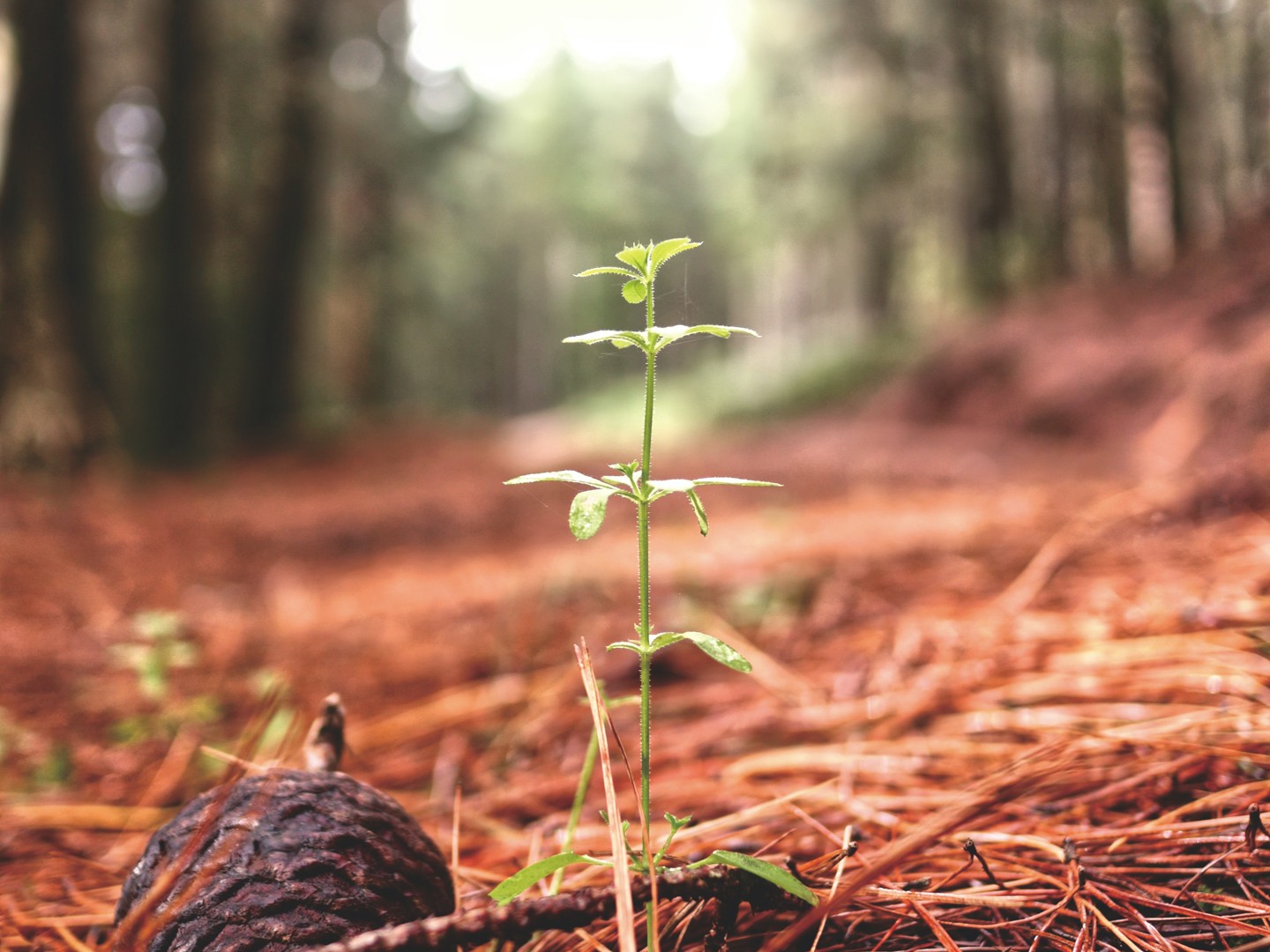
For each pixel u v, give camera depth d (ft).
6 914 4.72
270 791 3.67
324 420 65.87
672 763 6.90
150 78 51.62
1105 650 7.64
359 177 75.00
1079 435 32.27
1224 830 4.34
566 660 10.16
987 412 39.75
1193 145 56.34
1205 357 27.48
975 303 58.65
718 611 11.43
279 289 60.95
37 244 34.12
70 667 11.41
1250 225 36.78
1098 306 39.17
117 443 34.58
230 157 60.54
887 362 60.70
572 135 148.36
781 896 3.59
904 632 9.46
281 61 56.44
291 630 13.46
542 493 33.47
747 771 6.37
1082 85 57.72
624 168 150.30
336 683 10.18
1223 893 3.90
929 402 44.75
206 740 7.95
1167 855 4.29
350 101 65.36
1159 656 7.23
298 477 45.01
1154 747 5.44
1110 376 32.63
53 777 7.35
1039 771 4.95
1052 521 14.57
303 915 3.30
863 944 3.78
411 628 13.06
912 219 77.15
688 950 3.69
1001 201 63.21
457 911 3.98
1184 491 13.14
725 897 3.41
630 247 3.05
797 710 7.66
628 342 3.11
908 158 69.05
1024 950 3.70
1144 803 4.89
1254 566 9.20
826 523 19.12
